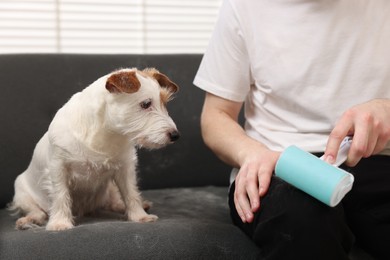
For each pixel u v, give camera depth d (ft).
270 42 3.66
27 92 5.15
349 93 3.46
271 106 3.82
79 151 3.88
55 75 5.28
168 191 5.33
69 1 6.69
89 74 5.38
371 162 3.23
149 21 7.14
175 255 3.14
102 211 4.66
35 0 6.54
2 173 4.94
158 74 4.14
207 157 5.60
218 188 5.51
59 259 3.01
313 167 2.53
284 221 2.62
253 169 3.06
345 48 3.48
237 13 3.79
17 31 6.55
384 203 3.07
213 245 3.25
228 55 3.97
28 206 4.43
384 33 3.46
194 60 5.79
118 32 7.01
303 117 3.64
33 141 5.07
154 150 5.41
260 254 2.85
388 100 2.91
